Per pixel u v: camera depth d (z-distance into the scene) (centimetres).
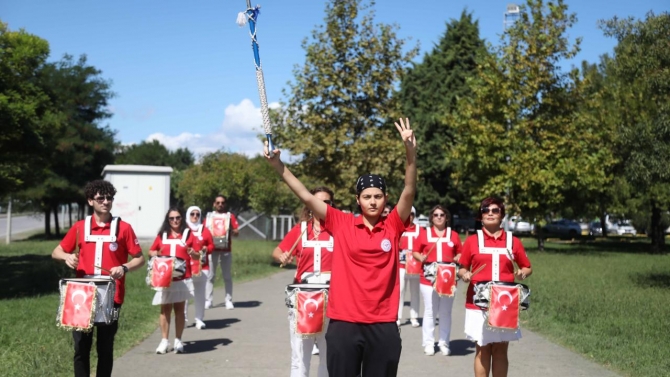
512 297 652
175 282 944
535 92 3300
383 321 503
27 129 1939
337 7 2269
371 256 507
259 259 2669
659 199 3381
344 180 2248
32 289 1622
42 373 781
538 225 3528
